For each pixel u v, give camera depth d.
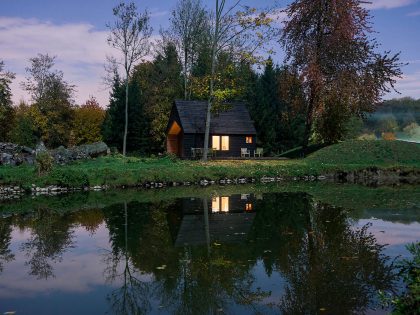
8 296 7.09
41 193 21.53
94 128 58.72
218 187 24.41
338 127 37.25
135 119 50.97
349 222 13.10
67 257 9.41
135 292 7.19
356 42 34.22
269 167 29.47
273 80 57.00
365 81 33.88
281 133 55.12
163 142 50.69
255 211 15.54
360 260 8.72
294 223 13.06
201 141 39.06
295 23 35.41
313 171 29.88
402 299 5.14
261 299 6.73
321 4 34.03
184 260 8.98
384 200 18.20
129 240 10.93
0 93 47.56
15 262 9.09
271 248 9.88
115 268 8.53
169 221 13.65
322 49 34.62
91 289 7.38
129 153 48.50
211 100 34.59
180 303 6.66
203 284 7.50
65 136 55.50
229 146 39.91
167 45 51.06
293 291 7.04
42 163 23.25
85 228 12.61
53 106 54.03
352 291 6.95
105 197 19.86
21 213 15.45
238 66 36.28
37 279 7.96
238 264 8.62
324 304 6.44
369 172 30.08
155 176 25.23
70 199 19.20
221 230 12.10
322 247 9.89
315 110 34.88
